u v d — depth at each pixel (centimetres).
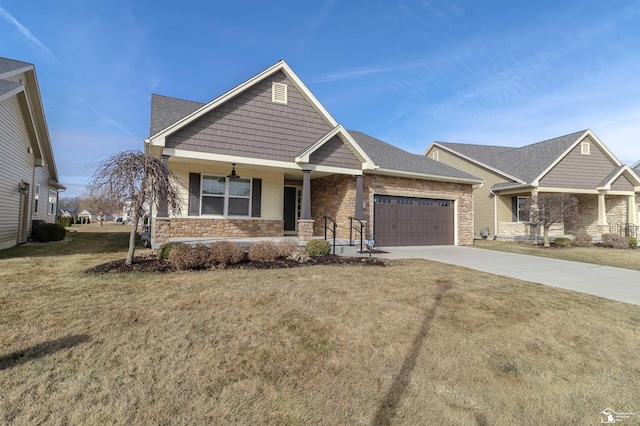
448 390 273
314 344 348
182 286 549
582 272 832
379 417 235
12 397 238
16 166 1127
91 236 1717
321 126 1104
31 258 842
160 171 713
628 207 1834
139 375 275
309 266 775
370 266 804
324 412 238
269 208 1172
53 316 395
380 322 416
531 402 261
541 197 1534
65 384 258
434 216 1416
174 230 1027
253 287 554
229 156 957
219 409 236
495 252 1222
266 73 1007
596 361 332
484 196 1900
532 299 548
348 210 1168
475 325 419
